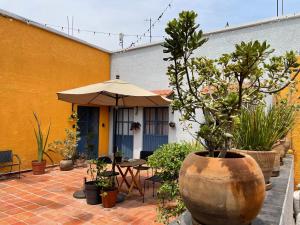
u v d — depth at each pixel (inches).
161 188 154.9
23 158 331.6
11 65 317.4
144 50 438.9
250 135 113.5
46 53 362.0
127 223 179.6
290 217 135.6
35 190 255.8
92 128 444.8
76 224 176.7
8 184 276.8
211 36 357.4
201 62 93.0
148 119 423.8
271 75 95.9
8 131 314.5
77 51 412.5
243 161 61.8
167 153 162.2
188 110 80.0
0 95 306.0
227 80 101.3
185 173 64.7
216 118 74.7
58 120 379.6
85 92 226.5
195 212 62.8
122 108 459.2
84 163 397.4
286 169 148.6
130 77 454.6
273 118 124.0
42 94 356.2
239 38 335.6
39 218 186.2
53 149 370.9
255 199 59.0
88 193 215.6
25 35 333.7
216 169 59.2
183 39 66.8
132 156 439.2
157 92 392.5
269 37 313.6
